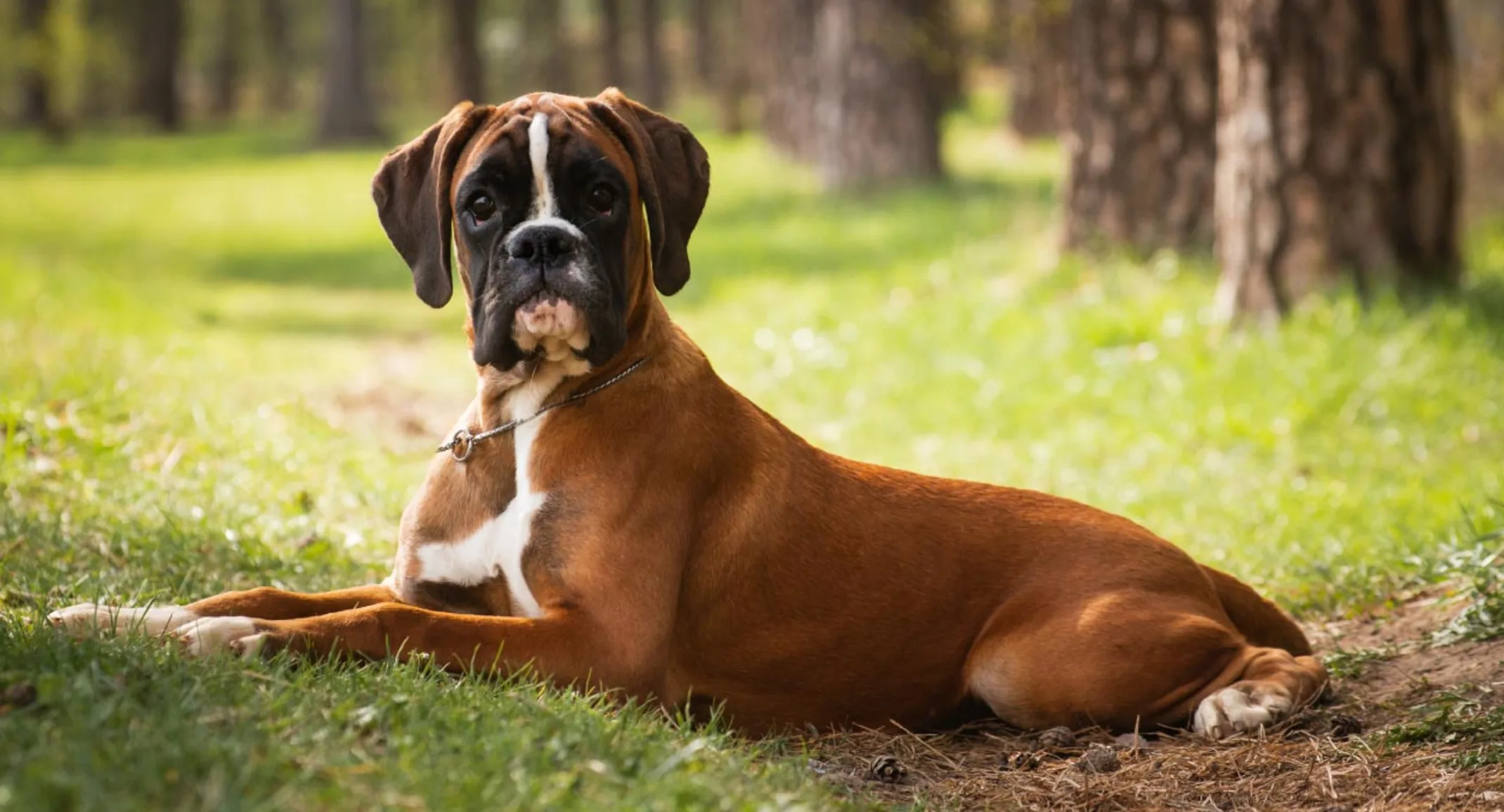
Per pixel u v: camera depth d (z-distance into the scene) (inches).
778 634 237.3
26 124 2588.6
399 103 3804.1
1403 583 322.3
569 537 223.6
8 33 2304.4
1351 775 217.5
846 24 1235.2
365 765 164.9
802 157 1573.6
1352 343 510.9
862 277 802.8
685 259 240.4
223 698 181.0
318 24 4020.7
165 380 468.8
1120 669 237.9
